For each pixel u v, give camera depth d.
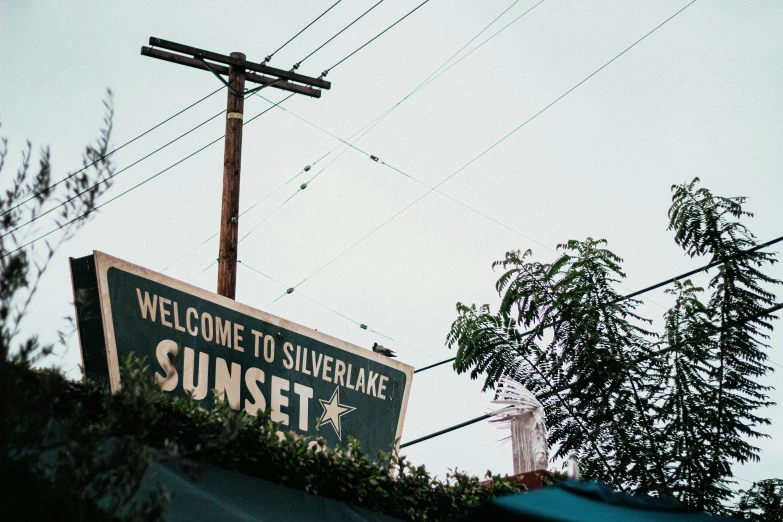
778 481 12.62
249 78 13.56
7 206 4.89
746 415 12.91
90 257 8.15
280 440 7.23
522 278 13.90
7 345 4.52
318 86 14.00
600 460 12.95
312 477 7.18
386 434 10.03
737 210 13.72
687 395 13.14
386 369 10.38
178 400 6.70
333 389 9.70
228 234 12.21
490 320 13.95
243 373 8.94
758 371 13.05
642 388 13.30
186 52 13.21
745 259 13.30
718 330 13.11
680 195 14.13
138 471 4.61
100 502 5.22
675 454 12.83
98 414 6.05
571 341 13.34
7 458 4.34
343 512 7.23
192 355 8.55
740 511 12.52
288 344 9.48
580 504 5.16
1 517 4.27
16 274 4.61
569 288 13.59
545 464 9.62
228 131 13.02
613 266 13.80
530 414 9.93
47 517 4.31
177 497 5.80
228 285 11.94
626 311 13.57
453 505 8.16
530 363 13.62
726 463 12.67
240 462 6.81
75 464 4.55
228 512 5.98
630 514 5.23
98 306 7.98
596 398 13.24
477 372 13.69
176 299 8.64
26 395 4.53
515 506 4.89
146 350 8.19
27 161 5.03
